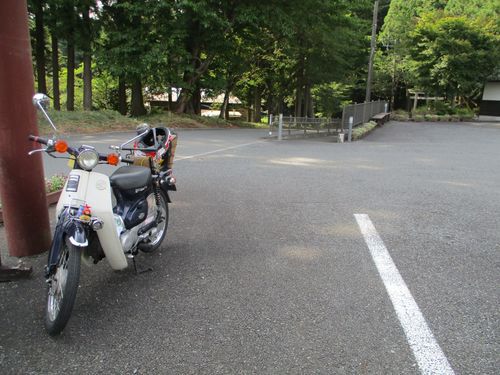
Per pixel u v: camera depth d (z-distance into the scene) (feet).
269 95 121.49
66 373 8.43
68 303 9.25
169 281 12.28
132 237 12.09
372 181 26.14
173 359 8.85
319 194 22.48
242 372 8.46
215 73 86.89
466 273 12.91
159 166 15.24
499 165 33.35
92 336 9.64
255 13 69.36
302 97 116.37
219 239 15.56
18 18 12.48
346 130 54.70
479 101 117.60
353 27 98.22
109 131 52.80
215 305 10.96
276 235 16.03
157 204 14.03
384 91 129.80
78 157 10.24
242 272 12.85
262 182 25.26
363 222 17.69
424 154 39.83
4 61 12.41
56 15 62.39
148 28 65.31
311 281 12.28
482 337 9.62
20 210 13.32
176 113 77.87
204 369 8.55
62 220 10.08
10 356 8.93
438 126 82.28
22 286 11.87
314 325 10.06
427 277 12.60
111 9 65.05
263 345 9.31
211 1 67.15
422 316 10.46
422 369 8.57
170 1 62.08
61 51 95.91
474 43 98.84
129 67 63.93
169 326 10.03
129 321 10.24
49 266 9.86
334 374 8.42
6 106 12.62
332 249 14.70
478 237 16.05
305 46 93.91
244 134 60.70
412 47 104.68
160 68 66.95
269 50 95.71
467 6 113.80
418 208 19.95
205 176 26.78
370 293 11.60
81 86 97.96
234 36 80.64
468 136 61.72
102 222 10.35
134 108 75.92
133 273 12.77
